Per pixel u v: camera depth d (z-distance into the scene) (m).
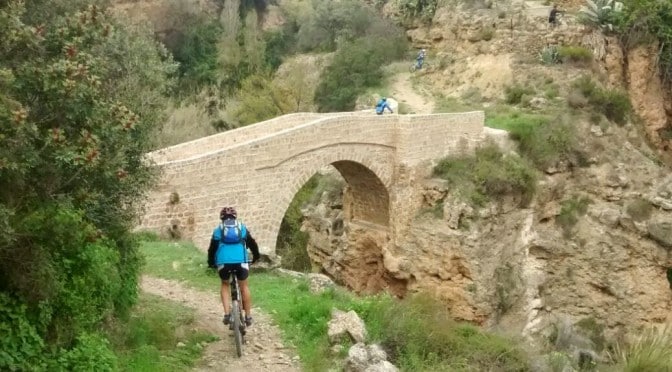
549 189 32.88
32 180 8.84
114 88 12.31
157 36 56.81
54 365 8.59
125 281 11.50
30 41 9.21
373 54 51.41
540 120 35.81
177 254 19.08
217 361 11.01
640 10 42.50
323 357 11.32
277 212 24.66
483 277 29.55
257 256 12.12
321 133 26.20
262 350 11.65
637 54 42.62
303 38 62.78
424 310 14.18
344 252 33.72
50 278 8.61
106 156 9.89
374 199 31.50
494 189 30.83
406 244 30.91
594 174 34.00
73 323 9.18
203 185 22.19
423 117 30.09
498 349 12.98
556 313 31.78
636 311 32.03
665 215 32.38
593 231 32.62
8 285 8.45
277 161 24.47
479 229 29.86
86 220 10.43
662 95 43.00
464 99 43.47
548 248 31.97
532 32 44.91
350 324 12.05
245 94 53.28
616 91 40.31
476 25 47.78
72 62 9.37
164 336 11.42
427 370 11.26
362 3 62.62
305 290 16.05
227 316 11.39
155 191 20.88
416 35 55.00
